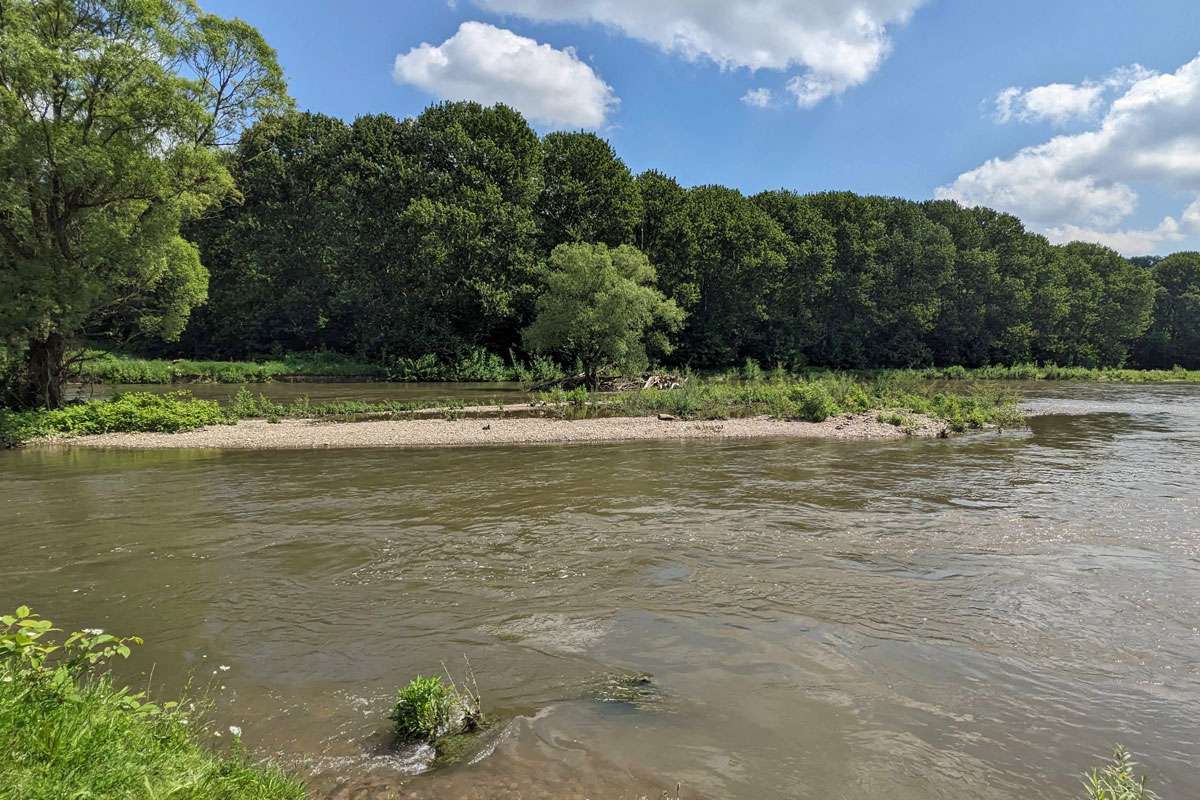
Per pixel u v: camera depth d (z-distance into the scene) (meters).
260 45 27.09
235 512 11.66
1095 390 45.31
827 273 62.06
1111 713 5.14
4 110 19.61
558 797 4.06
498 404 30.89
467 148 51.47
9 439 19.77
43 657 4.02
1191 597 7.50
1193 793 4.20
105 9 21.64
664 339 39.38
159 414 22.39
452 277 50.75
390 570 8.60
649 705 5.24
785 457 17.61
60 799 2.96
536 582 8.16
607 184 53.06
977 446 19.56
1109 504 12.09
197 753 4.00
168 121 22.03
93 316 25.69
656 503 12.33
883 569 8.56
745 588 7.90
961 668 5.86
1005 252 76.44
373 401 32.72
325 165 56.31
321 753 4.55
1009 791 4.21
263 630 6.74
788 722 4.99
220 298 57.28
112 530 10.48
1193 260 87.94
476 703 5.18
